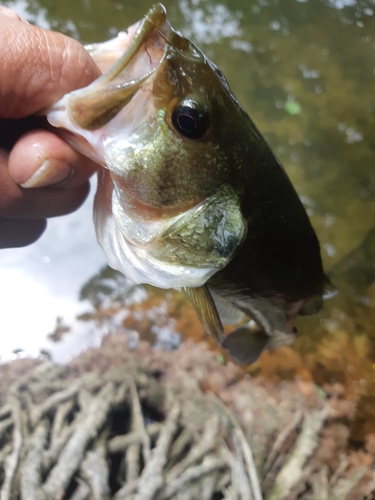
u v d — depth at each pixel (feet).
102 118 0.38
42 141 0.42
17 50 0.38
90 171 0.46
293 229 0.49
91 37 1.65
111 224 0.47
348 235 1.30
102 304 1.05
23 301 1.04
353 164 1.48
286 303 0.56
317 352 1.02
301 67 1.78
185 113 0.38
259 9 1.99
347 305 1.13
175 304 1.06
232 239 0.41
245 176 0.42
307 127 1.57
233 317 0.66
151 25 0.37
